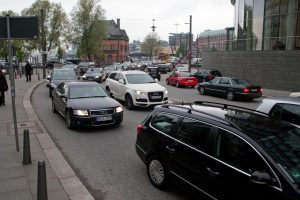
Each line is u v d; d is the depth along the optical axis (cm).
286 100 687
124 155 775
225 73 3291
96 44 6512
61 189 558
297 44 2417
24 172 625
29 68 2970
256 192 389
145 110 1454
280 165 385
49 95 1945
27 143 667
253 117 519
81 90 1129
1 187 557
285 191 361
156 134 585
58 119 1202
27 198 517
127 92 1479
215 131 475
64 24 6197
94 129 1044
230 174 428
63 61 7756
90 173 660
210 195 460
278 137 441
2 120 1140
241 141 434
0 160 692
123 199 543
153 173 593
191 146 503
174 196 552
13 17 693
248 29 3003
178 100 1878
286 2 2538
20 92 2009
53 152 764
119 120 1048
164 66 5409
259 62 2720
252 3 2928
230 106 635
